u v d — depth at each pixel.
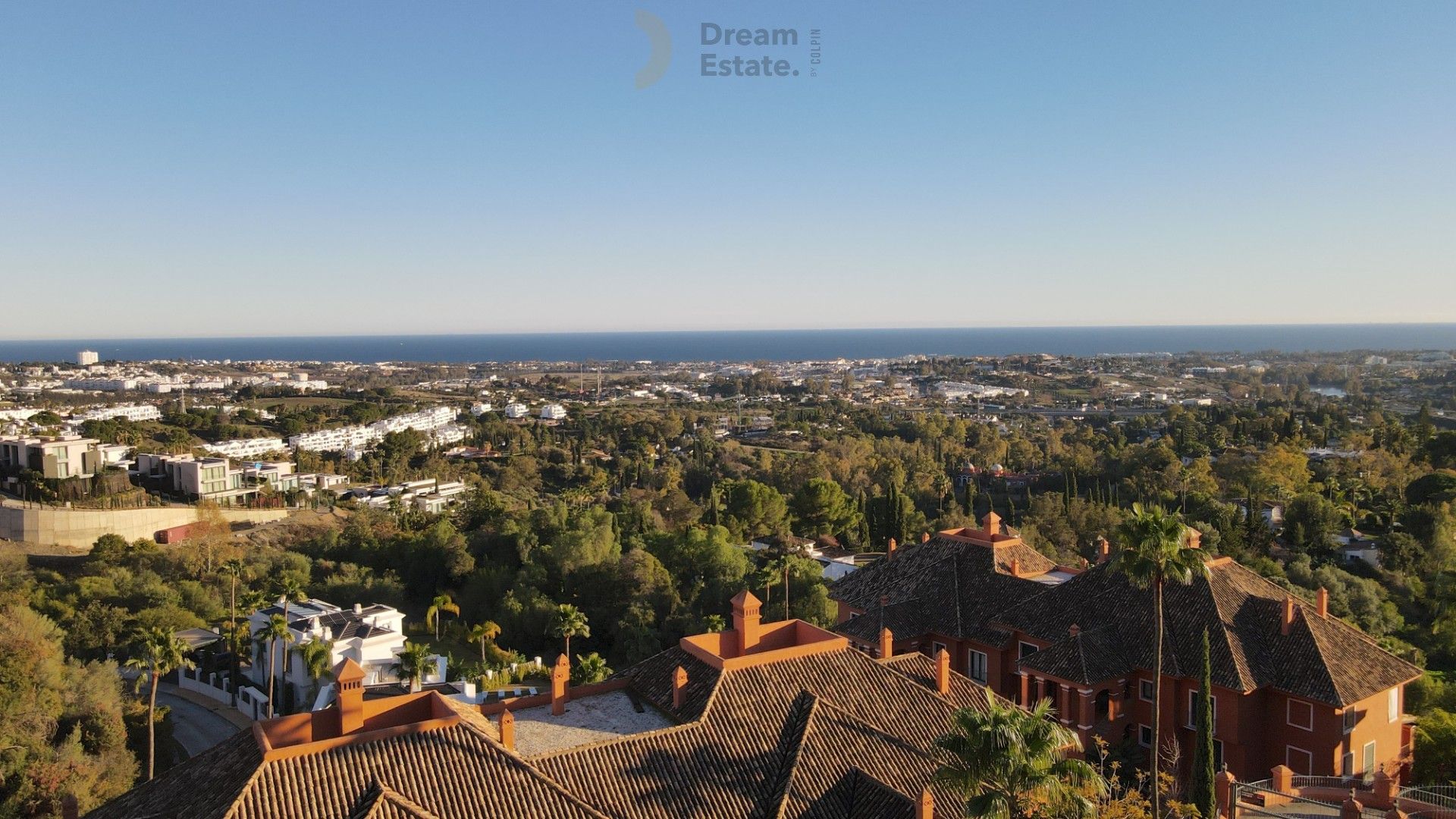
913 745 31.22
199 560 95.62
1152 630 42.03
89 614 77.44
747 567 87.31
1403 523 93.25
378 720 27.92
